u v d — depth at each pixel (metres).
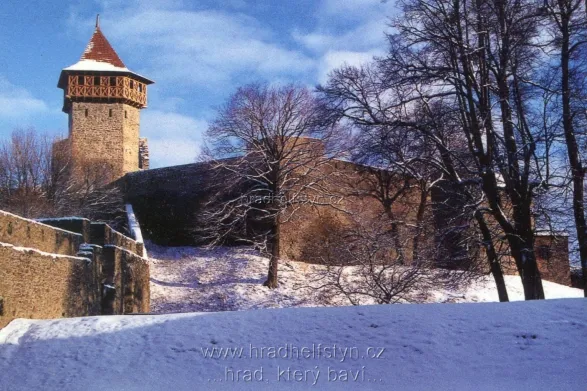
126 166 71.19
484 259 27.53
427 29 23.80
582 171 22.23
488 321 14.70
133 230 47.81
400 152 25.12
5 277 19.00
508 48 22.97
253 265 44.28
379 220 31.73
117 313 29.12
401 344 14.12
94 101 70.81
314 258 44.75
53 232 23.52
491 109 23.48
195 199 51.25
